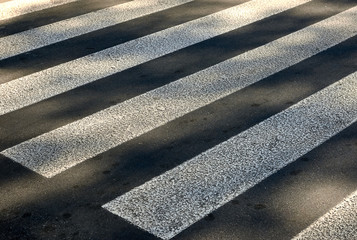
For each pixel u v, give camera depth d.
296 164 4.55
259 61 6.14
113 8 7.56
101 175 4.51
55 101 5.53
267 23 7.02
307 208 4.09
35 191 4.38
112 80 5.86
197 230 3.92
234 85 5.71
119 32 6.86
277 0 7.73
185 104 5.43
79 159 4.71
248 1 7.71
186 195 4.24
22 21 7.24
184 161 4.64
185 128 5.07
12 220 4.10
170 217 4.03
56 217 4.11
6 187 4.43
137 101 5.50
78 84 5.81
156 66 6.09
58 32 6.91
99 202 4.22
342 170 4.48
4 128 5.15
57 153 4.79
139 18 7.23
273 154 4.68
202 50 6.39
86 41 6.67
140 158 4.70
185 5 7.62
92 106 5.44
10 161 4.71
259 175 4.43
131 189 4.34
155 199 4.21
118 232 3.93
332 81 5.75
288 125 5.06
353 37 6.62
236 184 4.34
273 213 4.05
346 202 4.14
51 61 6.27
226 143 4.84
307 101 5.41
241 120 5.16
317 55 6.24
